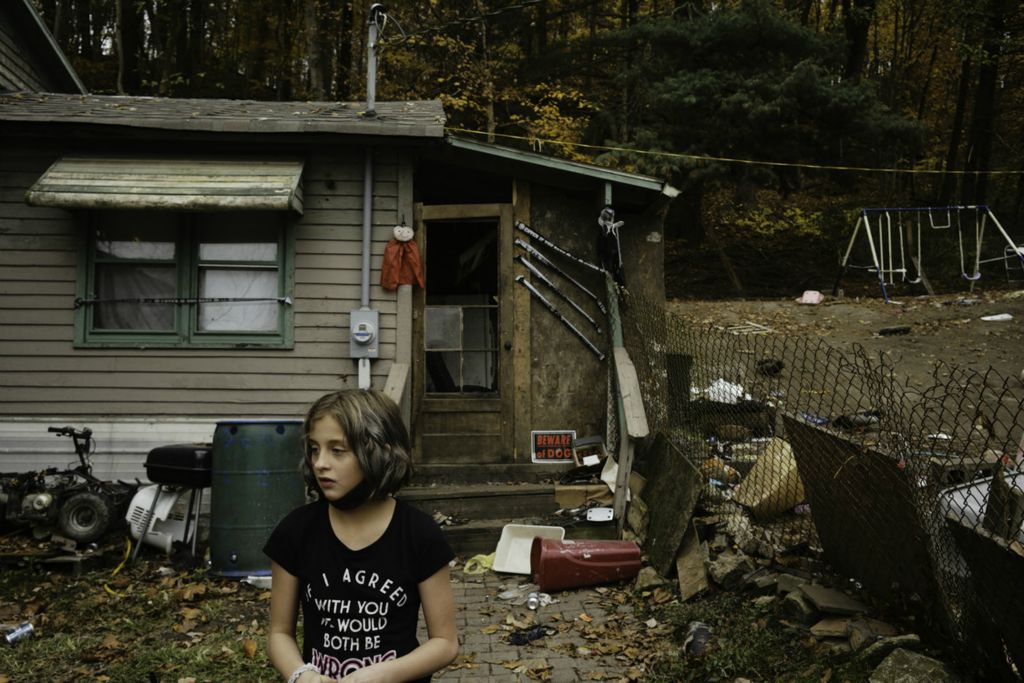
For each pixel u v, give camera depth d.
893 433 4.29
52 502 6.92
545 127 20.27
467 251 8.95
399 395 7.41
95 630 5.62
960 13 22.19
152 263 8.16
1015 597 3.36
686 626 5.21
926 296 16.86
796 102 18.36
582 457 8.17
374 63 8.26
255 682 4.79
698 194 22.61
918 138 19.05
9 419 8.01
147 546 7.13
